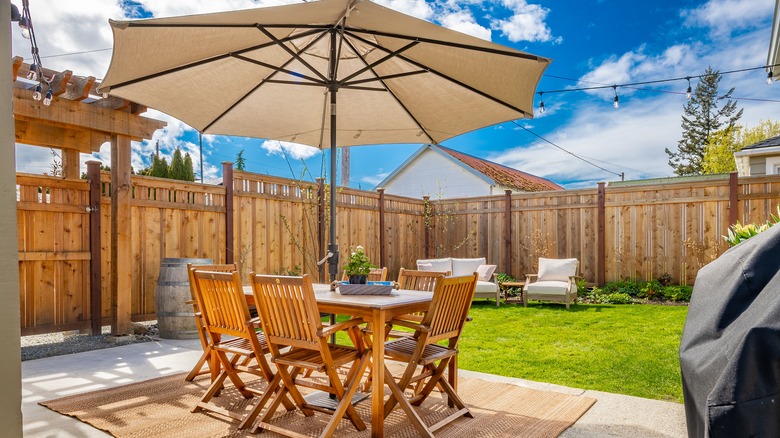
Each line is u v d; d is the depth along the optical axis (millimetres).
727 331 1687
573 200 9164
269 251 6961
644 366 4047
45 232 4988
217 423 2865
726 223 7875
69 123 4836
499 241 9875
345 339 5270
